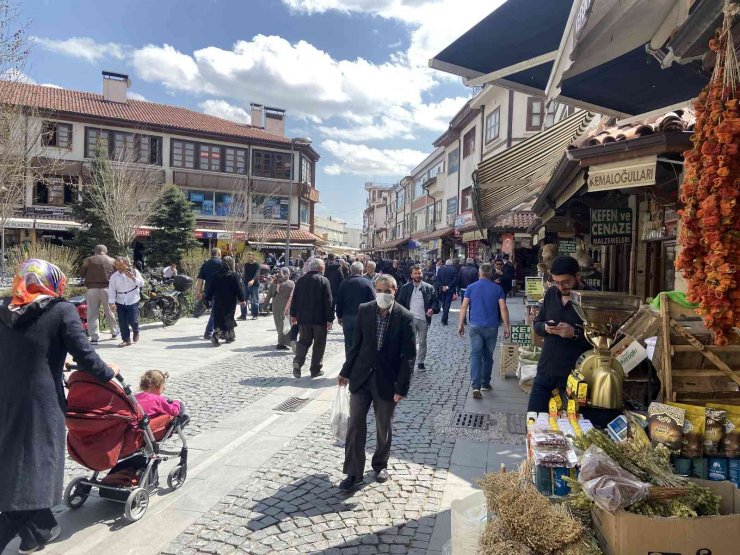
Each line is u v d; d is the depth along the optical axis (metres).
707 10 2.33
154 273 18.66
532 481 2.70
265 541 3.52
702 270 2.15
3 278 13.42
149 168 31.97
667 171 5.36
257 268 16.05
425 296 8.95
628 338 3.68
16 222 29.64
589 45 3.12
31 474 3.13
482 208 13.22
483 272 7.44
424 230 48.88
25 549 3.31
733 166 2.04
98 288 10.83
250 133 41.19
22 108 13.12
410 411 6.55
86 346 3.36
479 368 7.21
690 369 2.99
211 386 7.64
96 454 3.54
